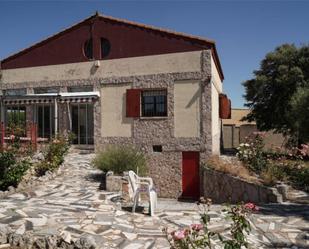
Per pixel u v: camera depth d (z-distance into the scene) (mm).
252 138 19703
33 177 16281
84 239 8312
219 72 28797
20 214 10562
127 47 24375
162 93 23562
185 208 12805
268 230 10234
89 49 25734
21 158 15922
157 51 23531
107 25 25016
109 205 12336
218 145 27641
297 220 11258
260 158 18609
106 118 24750
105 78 24922
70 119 25984
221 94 29547
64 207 11797
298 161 18672
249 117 34812
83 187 15375
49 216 10516
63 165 19312
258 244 9094
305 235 9828
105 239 8883
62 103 25875
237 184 16859
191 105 22562
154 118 23406
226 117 30000
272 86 32719
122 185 13500
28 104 26062
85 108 25781
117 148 18484
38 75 27156
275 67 32781
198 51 22500
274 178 16391
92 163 18688
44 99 24828
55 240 8430
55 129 24406
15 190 14141
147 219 10805
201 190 21750
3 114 27297
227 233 9547
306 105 24234
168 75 23141
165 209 12289
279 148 20859
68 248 8281
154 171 23250
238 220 6332
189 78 22625
